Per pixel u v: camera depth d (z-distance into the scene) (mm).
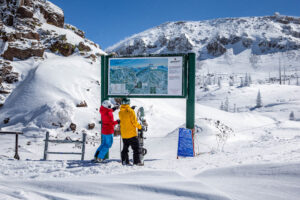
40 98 28484
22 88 30812
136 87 8266
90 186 3607
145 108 30859
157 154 10227
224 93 184250
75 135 22641
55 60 37969
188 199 3062
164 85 8031
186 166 4973
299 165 3541
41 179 4152
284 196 2920
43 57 38406
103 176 4230
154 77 8117
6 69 32688
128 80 8336
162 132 25688
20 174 5035
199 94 197875
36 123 24172
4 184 3951
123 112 5895
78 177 4312
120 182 3646
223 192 3158
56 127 23906
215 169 4074
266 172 3621
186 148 7566
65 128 23859
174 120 30047
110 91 8508
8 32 36781
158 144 12672
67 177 4438
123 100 6070
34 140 20734
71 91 30219
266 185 3252
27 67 35125
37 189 3707
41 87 30094
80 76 34469
